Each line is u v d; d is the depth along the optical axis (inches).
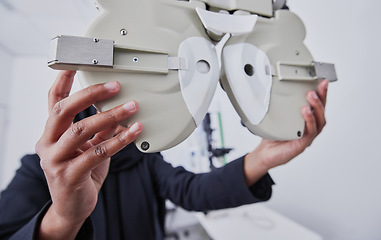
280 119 12.0
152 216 22.9
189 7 10.8
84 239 11.6
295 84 12.9
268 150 15.9
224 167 19.6
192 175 24.6
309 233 30.3
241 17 11.1
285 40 12.9
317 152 37.3
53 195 9.1
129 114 8.2
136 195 22.0
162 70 9.5
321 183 36.6
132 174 23.1
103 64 8.3
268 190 17.7
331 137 35.0
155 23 9.9
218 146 49.8
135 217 21.1
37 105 86.7
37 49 83.6
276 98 12.1
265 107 11.6
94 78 8.9
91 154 8.1
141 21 9.6
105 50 8.4
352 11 31.2
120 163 22.3
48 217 10.7
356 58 31.0
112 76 9.0
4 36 73.9
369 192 29.6
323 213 36.5
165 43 9.9
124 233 20.3
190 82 10.0
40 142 9.2
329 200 35.4
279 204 46.5
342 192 33.3
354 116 31.5
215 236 32.5
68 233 10.9
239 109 11.6
